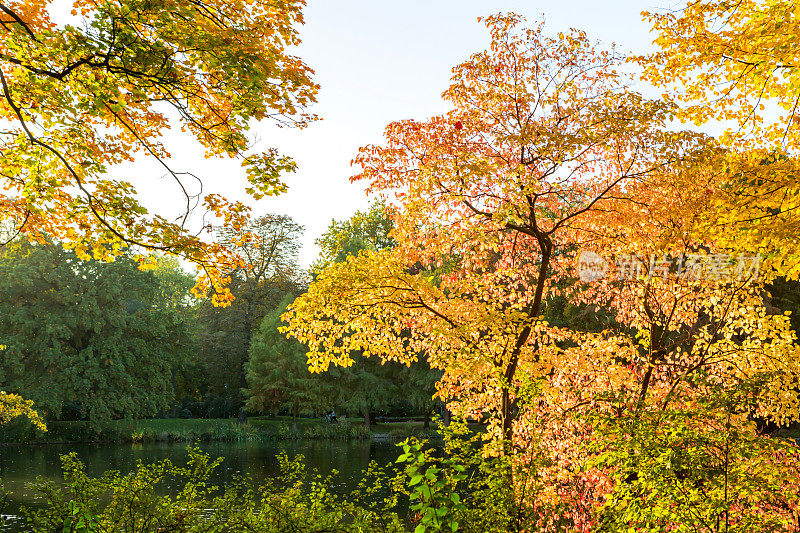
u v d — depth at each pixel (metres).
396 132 9.31
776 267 8.05
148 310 37.50
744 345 9.58
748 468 4.66
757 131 8.12
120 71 6.34
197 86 6.91
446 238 9.45
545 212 10.84
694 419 4.87
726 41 7.26
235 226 7.62
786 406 8.50
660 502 4.38
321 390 35.97
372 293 9.81
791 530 4.97
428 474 4.74
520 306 10.66
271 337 37.19
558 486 7.85
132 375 36.31
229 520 5.81
